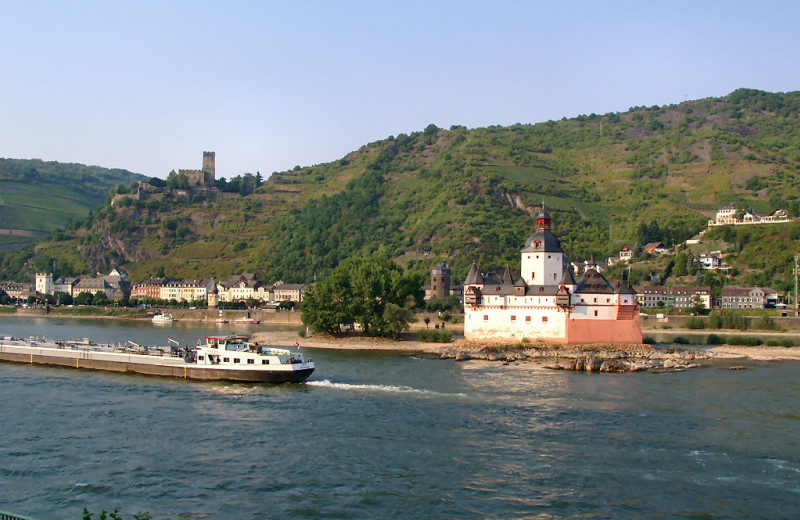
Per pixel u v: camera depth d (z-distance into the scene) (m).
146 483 82.62
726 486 81.44
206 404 121.62
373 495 78.94
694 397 129.38
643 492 79.75
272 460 90.56
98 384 140.25
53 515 73.56
